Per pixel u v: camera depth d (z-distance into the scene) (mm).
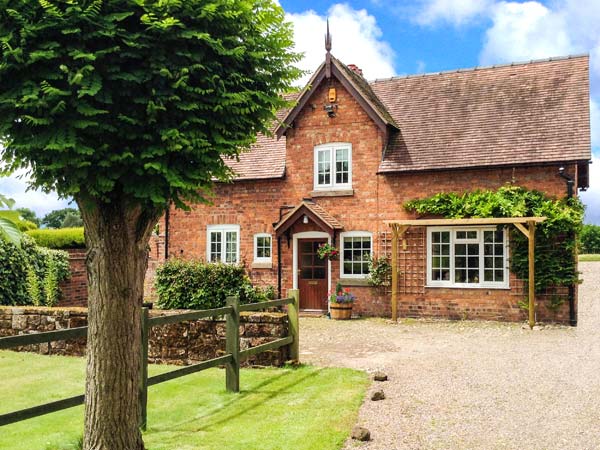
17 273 15250
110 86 4598
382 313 17453
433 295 16828
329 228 17375
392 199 17500
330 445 5785
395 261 16312
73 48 4398
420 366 9867
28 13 4324
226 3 4980
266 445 5773
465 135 17266
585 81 17188
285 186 19016
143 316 6457
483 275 16328
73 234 24125
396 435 6195
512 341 12773
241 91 5262
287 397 7664
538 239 15570
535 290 15695
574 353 11141
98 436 5023
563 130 16062
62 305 17641
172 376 6883
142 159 4641
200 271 18406
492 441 6051
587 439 6125
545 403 7496
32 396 7961
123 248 5137
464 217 16203
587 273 28297
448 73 19688
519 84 18125
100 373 5070
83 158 4375
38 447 5762
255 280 19219
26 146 4406
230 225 19734
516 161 15789
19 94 4352
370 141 17875
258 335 9656
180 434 6141
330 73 18219
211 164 5172
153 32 4664
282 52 5641
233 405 7312
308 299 18578
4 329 11516
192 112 4859
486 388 8273
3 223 2971
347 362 10258
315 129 18656
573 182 15414
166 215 20625
